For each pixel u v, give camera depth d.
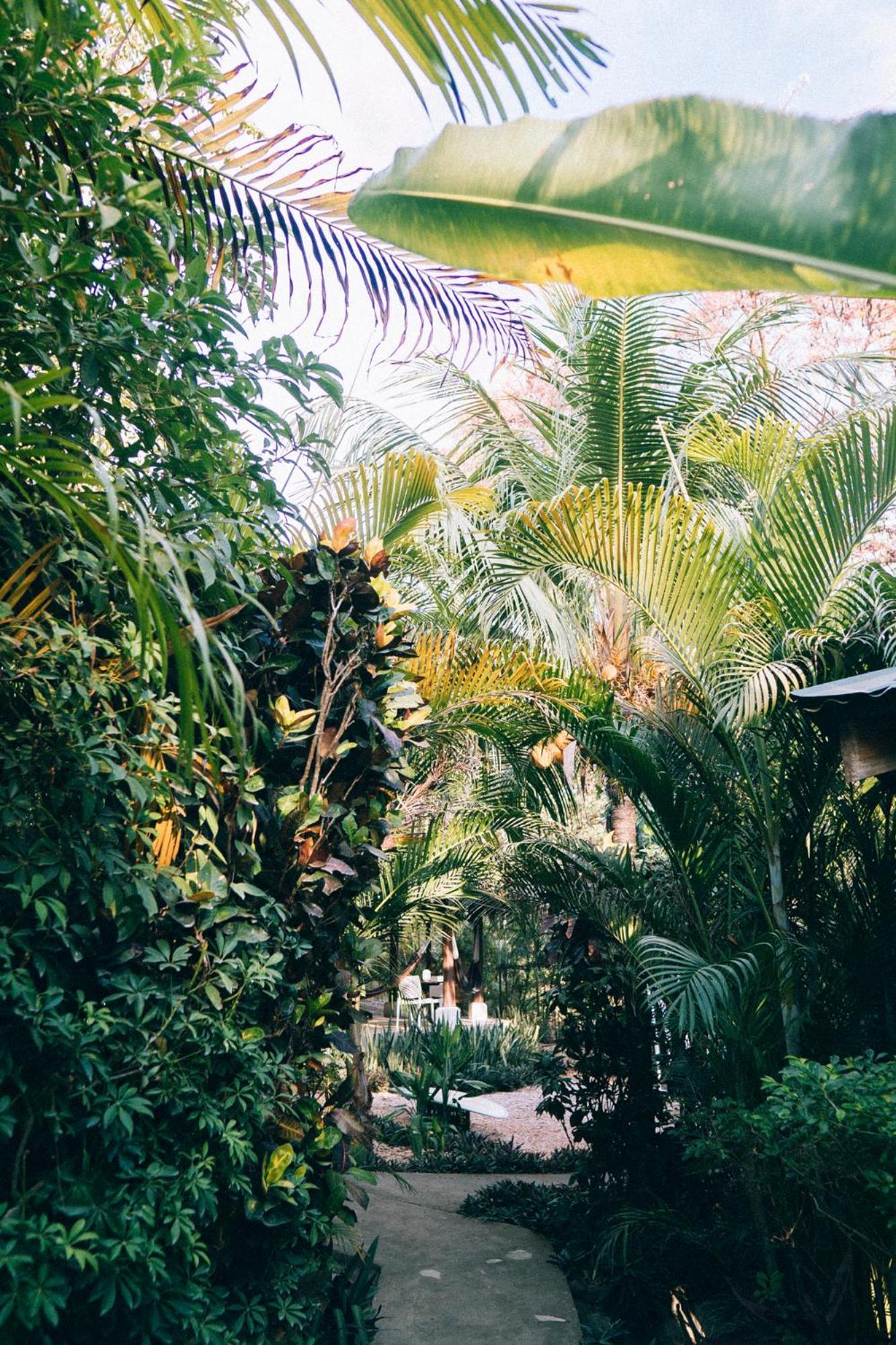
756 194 0.99
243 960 3.41
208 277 3.96
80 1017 2.84
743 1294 5.11
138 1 3.33
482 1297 5.29
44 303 2.71
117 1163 2.86
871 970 5.25
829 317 12.52
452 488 8.27
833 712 4.55
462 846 7.06
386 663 4.52
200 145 3.87
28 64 2.59
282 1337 3.51
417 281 4.19
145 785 3.06
